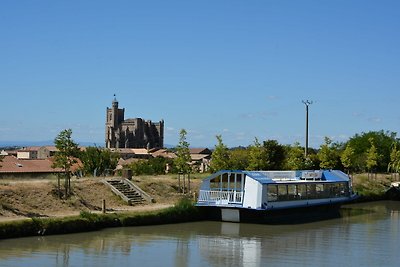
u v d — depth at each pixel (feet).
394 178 326.85
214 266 102.17
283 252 117.08
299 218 178.50
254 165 245.24
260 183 156.04
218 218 161.99
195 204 160.66
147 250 114.11
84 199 154.20
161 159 322.34
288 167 265.34
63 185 156.76
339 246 125.80
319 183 187.62
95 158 247.09
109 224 136.77
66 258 103.09
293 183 171.94
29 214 132.87
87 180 169.78
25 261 99.40
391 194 260.21
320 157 278.87
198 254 112.37
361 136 393.91
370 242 131.85
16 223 118.62
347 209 217.77
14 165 203.82
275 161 268.41
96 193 161.38
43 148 481.46
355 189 256.52
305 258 111.24
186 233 137.39
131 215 142.51
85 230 130.62
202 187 164.66
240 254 113.60
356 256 114.32
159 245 120.06
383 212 205.98
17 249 108.27
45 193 147.13
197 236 133.90
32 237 119.65
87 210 146.20
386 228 157.79
